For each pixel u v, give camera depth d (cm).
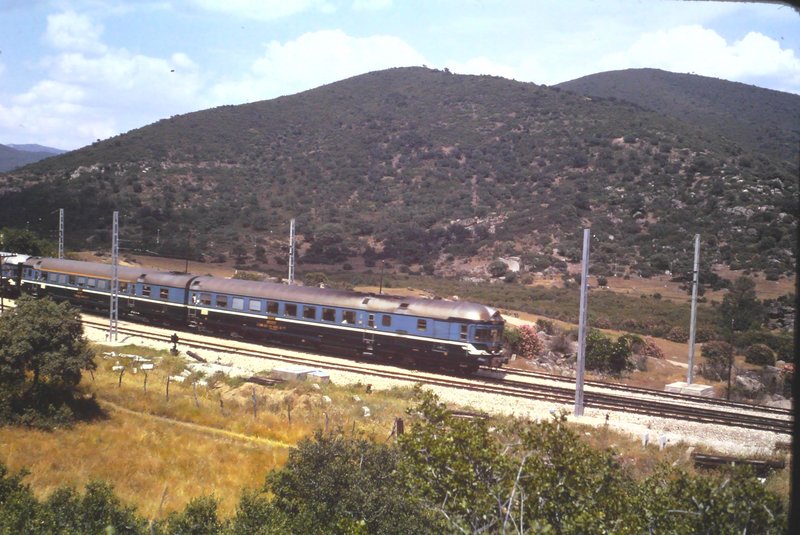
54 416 2347
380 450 1480
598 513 891
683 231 8044
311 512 1248
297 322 3647
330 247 9094
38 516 1184
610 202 9194
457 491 982
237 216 10175
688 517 918
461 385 2912
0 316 2620
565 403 2692
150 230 9119
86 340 2706
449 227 9481
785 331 5056
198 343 3716
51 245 6906
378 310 3391
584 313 2497
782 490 1340
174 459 2033
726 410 2906
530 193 10056
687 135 10819
